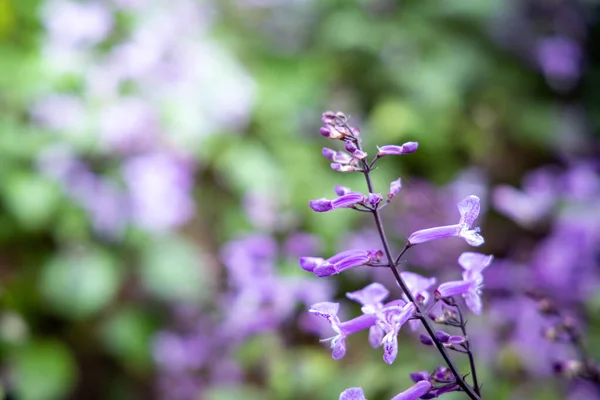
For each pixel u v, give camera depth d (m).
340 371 0.76
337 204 0.40
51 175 0.86
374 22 1.16
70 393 0.90
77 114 0.89
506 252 1.05
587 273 0.83
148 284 0.87
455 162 1.13
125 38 0.98
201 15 1.03
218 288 0.90
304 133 1.04
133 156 0.90
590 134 1.30
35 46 0.97
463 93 1.17
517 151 1.23
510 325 0.76
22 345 0.84
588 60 1.42
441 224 0.90
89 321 0.90
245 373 0.82
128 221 0.88
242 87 0.95
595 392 0.70
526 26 1.30
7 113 0.91
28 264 0.88
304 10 1.18
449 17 1.23
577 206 0.92
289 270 0.76
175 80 0.94
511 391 0.73
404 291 0.40
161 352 0.85
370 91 1.14
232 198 0.99
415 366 0.71
